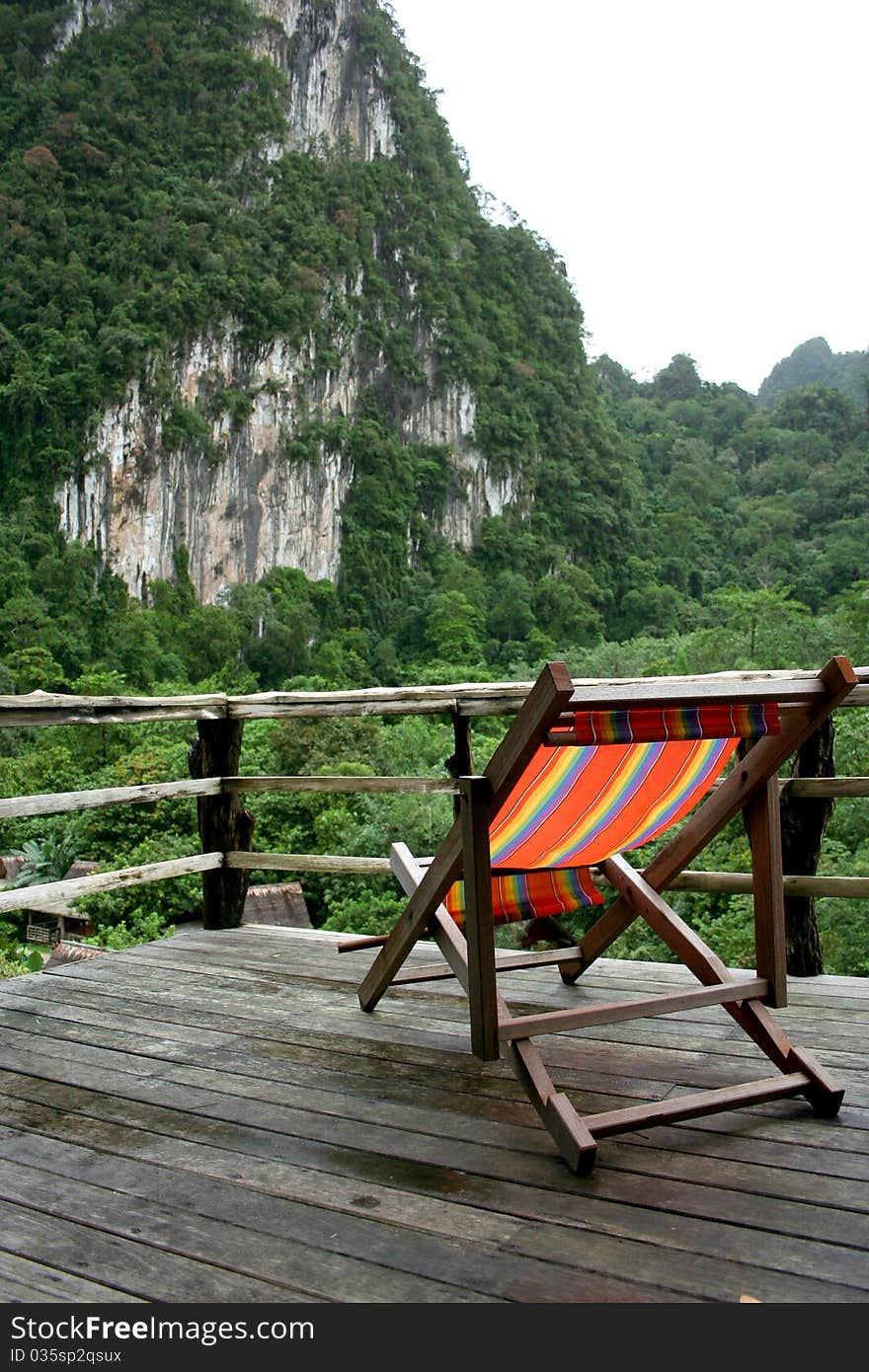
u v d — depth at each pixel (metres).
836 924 9.64
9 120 71.75
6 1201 1.32
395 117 82.19
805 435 95.62
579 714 1.34
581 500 78.75
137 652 53.59
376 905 13.82
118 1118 1.60
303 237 70.06
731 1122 1.54
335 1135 1.52
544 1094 1.44
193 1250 1.19
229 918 3.12
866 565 69.50
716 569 79.00
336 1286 1.10
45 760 26.33
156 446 59.44
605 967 2.45
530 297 87.12
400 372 72.31
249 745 22.50
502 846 1.85
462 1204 1.29
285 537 63.81
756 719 1.48
